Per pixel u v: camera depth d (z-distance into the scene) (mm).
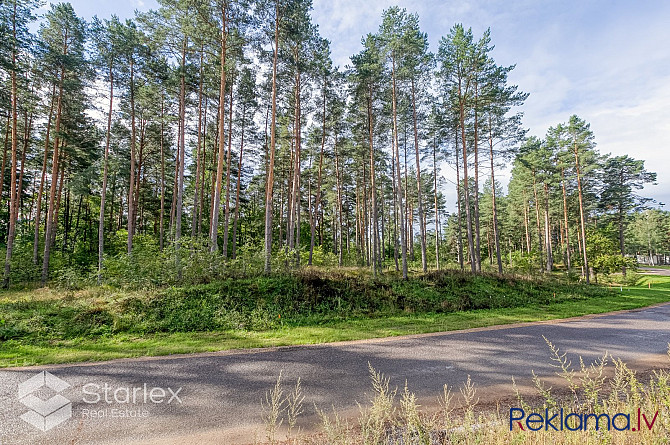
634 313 13539
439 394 5016
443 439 3428
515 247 53719
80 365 6426
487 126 21672
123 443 3629
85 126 21172
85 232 31203
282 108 21297
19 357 6938
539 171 32406
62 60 17234
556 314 12906
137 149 25438
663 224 64125
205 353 7324
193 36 14734
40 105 18547
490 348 7715
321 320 11141
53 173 19312
